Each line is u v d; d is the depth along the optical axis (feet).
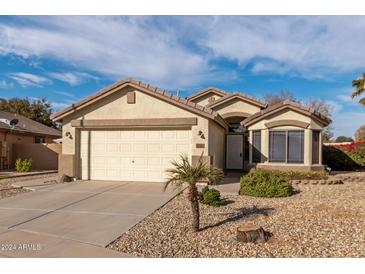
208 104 73.92
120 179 50.85
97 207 32.17
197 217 23.50
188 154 48.08
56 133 104.32
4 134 78.43
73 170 51.31
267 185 37.58
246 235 20.86
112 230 24.13
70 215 28.99
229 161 71.77
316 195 37.52
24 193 40.29
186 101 47.09
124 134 50.93
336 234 21.99
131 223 26.07
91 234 23.21
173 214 29.17
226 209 30.96
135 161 50.42
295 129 56.59
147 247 20.48
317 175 50.55
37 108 138.72
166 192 40.40
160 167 49.34
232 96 71.10
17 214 29.43
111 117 50.34
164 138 49.34
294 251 19.20
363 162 71.72
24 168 68.64
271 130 58.08
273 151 57.72
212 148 51.60
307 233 22.38
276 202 33.86
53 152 79.87
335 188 43.21
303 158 56.03
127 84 49.08
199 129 46.98
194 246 20.52
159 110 48.57
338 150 74.38
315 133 57.57
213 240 21.56
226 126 60.18
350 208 29.40
